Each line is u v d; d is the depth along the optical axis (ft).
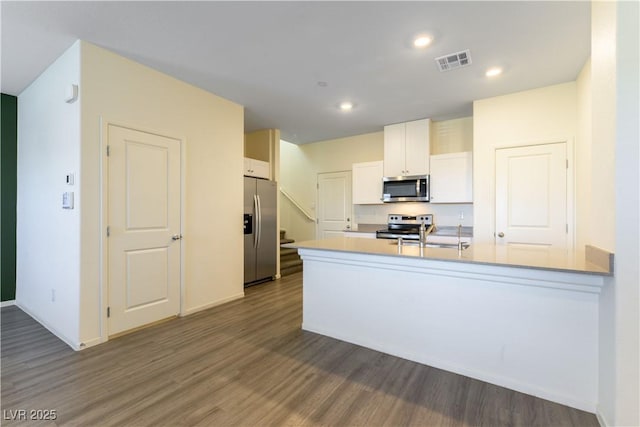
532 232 11.23
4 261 11.71
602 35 5.19
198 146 11.18
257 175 15.61
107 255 8.59
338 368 7.17
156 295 9.89
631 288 4.56
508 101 11.58
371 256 8.05
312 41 8.16
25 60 9.09
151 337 8.90
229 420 5.37
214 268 11.88
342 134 18.06
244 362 7.45
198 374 6.89
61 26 7.43
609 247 4.93
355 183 17.10
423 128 14.80
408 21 7.27
